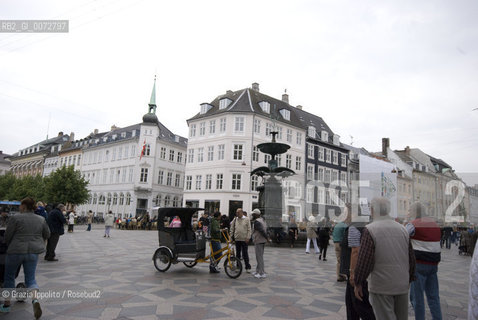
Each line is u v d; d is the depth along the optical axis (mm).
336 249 8016
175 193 49750
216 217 8641
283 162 39438
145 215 31703
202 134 39406
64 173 42250
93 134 63062
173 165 49812
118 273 8148
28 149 77125
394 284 3396
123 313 5066
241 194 35500
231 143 36406
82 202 43344
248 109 37094
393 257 3432
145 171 46500
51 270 8289
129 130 53031
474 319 2883
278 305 5742
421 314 4461
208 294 6336
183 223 9547
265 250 14383
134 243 16062
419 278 4520
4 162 97562
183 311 5246
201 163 38594
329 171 46125
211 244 8562
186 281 7445
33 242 5016
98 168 53500
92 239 17422
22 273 7898
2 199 57375
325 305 5848
